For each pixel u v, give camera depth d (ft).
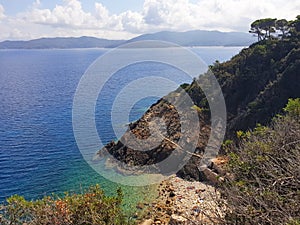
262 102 89.51
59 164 83.76
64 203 25.04
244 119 87.40
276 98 88.12
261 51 109.40
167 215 53.93
